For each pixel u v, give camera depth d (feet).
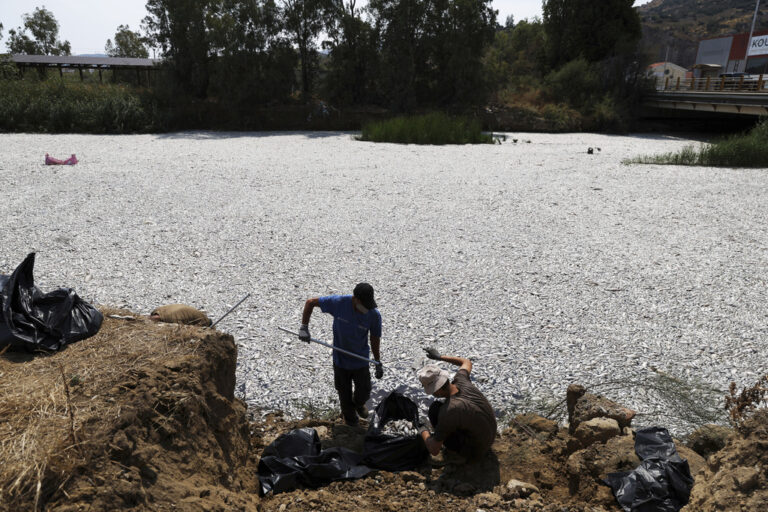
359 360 15.06
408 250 33.06
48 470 7.70
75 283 26.20
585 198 48.29
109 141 90.12
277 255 31.53
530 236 36.32
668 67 213.66
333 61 136.87
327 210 42.52
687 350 20.94
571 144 100.07
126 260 29.76
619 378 18.83
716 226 39.09
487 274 29.12
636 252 33.04
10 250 30.60
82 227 35.55
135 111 109.81
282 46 129.08
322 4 131.23
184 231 35.65
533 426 15.76
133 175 54.90
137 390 9.86
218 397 11.50
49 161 59.82
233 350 12.99
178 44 126.21
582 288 27.27
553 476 13.37
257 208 42.45
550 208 44.39
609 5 156.46
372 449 13.61
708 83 130.31
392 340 21.58
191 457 9.74
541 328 22.85
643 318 23.88
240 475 11.45
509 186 53.83
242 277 27.91
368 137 101.24
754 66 159.74
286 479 11.96
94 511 7.47
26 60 138.21
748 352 20.67
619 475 12.15
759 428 10.11
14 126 103.71
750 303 25.35
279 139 100.68
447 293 26.48
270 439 14.69
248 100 121.80
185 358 11.27
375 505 11.53
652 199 47.96
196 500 8.77
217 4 128.26
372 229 37.45
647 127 142.31
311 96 139.13
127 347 11.67
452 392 13.10
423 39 133.80
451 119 111.14
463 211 43.09
